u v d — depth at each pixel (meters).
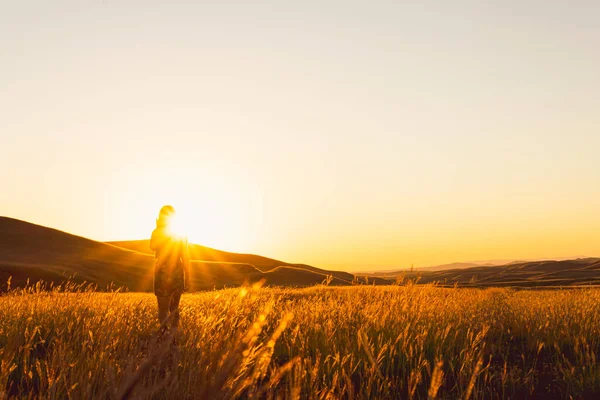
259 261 148.12
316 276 74.94
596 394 5.04
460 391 4.93
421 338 6.35
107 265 66.44
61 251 70.25
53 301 9.39
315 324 7.21
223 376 1.47
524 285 59.16
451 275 108.50
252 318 6.95
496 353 6.94
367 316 7.96
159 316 7.96
